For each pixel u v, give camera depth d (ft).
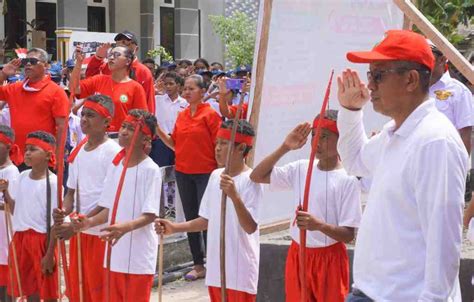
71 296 17.42
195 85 24.00
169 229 15.19
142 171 15.97
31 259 18.31
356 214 14.20
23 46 61.11
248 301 15.15
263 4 16.22
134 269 15.93
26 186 18.28
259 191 15.02
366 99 11.23
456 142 9.34
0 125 19.51
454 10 32.96
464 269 16.26
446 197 9.14
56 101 23.48
